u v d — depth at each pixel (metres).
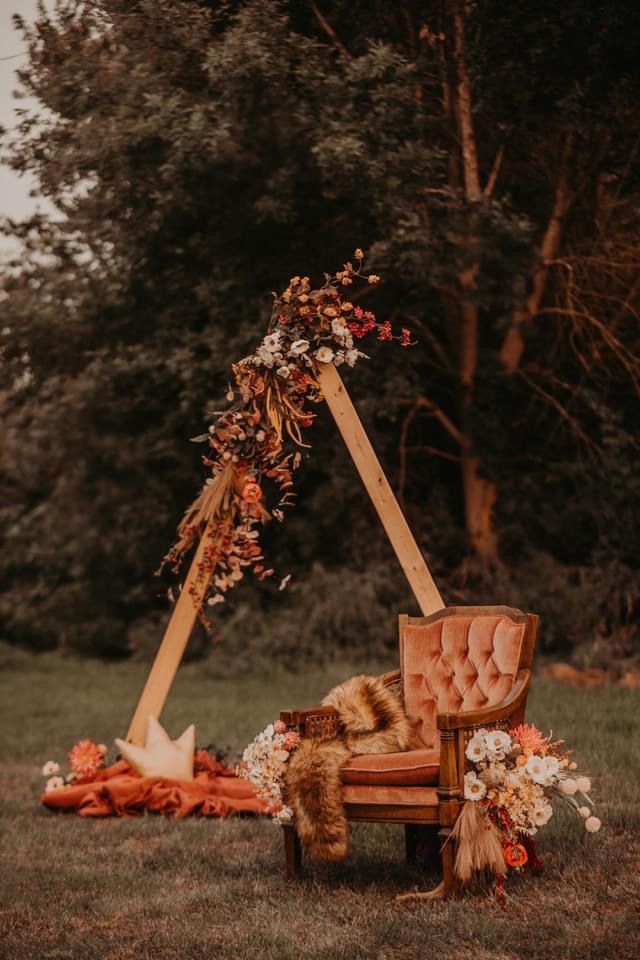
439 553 15.34
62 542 19.02
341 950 4.01
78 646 19.86
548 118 10.86
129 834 6.24
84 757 7.19
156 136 10.80
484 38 10.31
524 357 14.68
